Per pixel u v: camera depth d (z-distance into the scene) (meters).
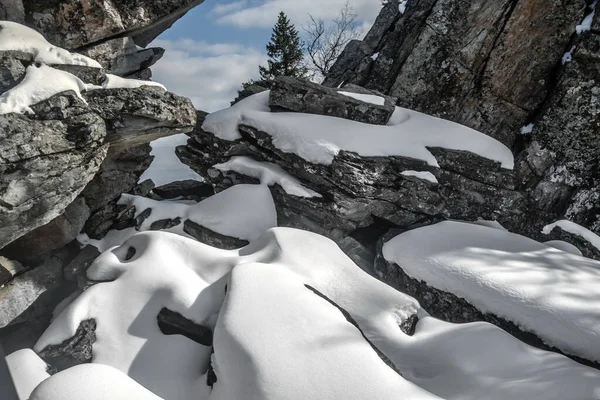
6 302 5.74
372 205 7.50
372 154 7.43
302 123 7.77
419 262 6.40
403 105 9.56
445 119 9.06
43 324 6.21
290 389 3.76
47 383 3.44
